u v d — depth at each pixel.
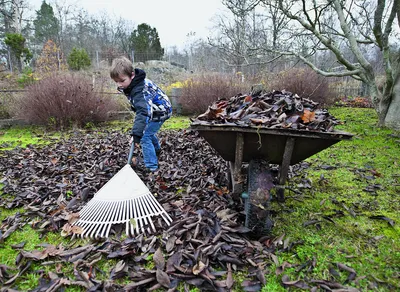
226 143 1.94
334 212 2.14
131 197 2.05
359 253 1.62
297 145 1.84
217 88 8.37
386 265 1.51
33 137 5.64
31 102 6.30
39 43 27.61
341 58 5.38
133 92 2.54
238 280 1.40
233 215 1.96
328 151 3.98
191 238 1.69
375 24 4.50
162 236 1.76
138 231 1.79
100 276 1.44
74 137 5.45
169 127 6.34
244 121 1.85
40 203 2.34
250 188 1.73
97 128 6.59
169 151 3.97
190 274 1.40
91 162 3.46
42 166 3.27
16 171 3.15
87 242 1.75
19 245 1.72
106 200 2.03
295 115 1.89
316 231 1.87
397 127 4.92
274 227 1.92
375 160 3.46
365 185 2.68
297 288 1.35
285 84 9.05
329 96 9.68
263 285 1.37
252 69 12.91
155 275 1.40
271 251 1.62
